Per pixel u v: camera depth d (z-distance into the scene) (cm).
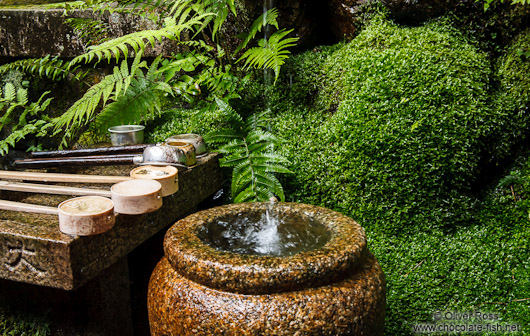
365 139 294
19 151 440
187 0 323
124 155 277
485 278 269
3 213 227
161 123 368
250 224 220
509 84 324
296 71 357
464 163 294
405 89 298
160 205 224
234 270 161
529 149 321
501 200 306
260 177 300
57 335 235
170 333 174
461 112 294
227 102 340
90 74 412
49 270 193
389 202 294
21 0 476
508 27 330
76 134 405
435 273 272
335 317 160
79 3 344
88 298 223
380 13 344
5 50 419
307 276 162
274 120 345
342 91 328
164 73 383
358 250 175
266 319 157
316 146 320
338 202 307
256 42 369
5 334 243
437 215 295
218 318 160
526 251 281
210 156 308
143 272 287
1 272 204
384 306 180
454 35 337
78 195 249
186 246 179
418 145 288
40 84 425
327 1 365
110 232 211
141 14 351
